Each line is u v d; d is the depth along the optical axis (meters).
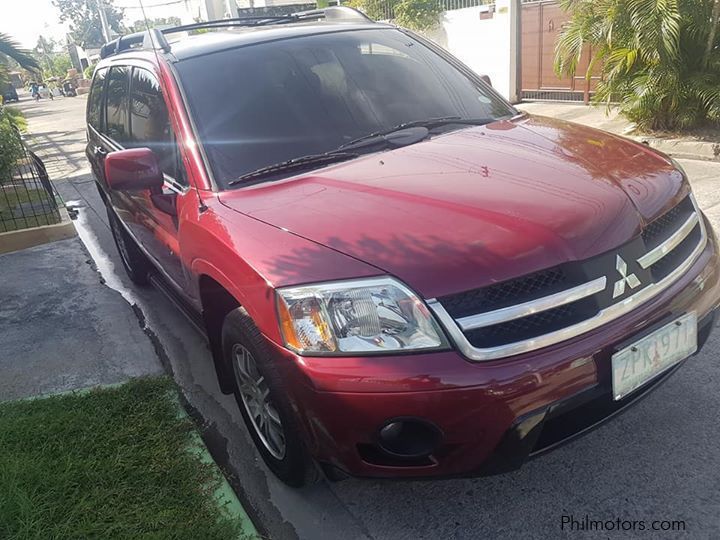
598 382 2.19
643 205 2.47
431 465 2.19
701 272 2.56
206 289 3.00
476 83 3.85
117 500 2.70
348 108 3.34
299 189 2.77
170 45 3.90
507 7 11.59
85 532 2.51
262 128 3.17
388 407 2.10
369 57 3.65
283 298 2.27
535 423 2.11
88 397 3.52
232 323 2.64
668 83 7.62
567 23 9.39
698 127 8.04
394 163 2.86
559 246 2.18
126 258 5.53
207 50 3.54
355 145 3.12
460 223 2.29
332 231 2.37
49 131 20.30
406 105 3.45
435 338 2.09
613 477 2.66
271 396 2.48
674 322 2.36
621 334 2.22
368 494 2.78
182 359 4.22
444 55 4.00
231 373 2.96
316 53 3.56
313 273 2.23
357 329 2.15
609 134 3.21
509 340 2.11
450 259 2.14
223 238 2.62
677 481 2.60
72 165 12.48
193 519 2.57
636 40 7.55
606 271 2.22
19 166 9.22
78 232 7.61
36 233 6.91
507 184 2.52
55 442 3.11
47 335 4.59
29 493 2.73
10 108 15.08
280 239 2.42
